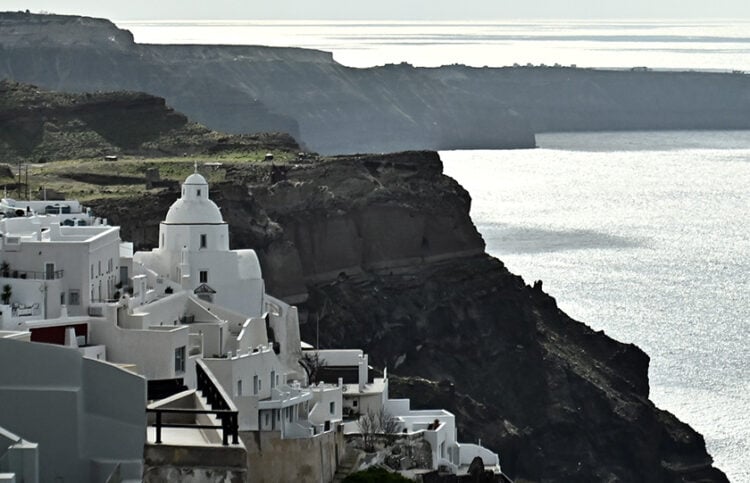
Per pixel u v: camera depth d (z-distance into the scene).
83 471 120.69
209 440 134.75
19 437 116.00
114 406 122.56
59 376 122.00
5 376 121.56
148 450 121.88
